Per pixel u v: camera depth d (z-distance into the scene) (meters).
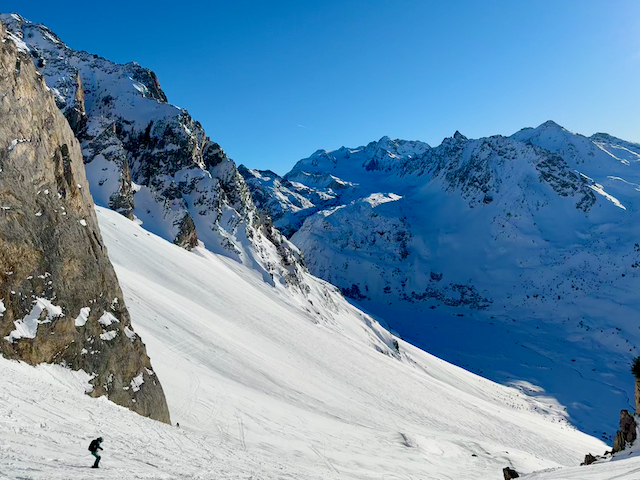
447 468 30.41
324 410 38.62
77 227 21.28
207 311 51.44
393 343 101.94
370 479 22.36
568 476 12.48
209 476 10.67
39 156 19.78
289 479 14.61
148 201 86.12
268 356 46.84
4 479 6.04
